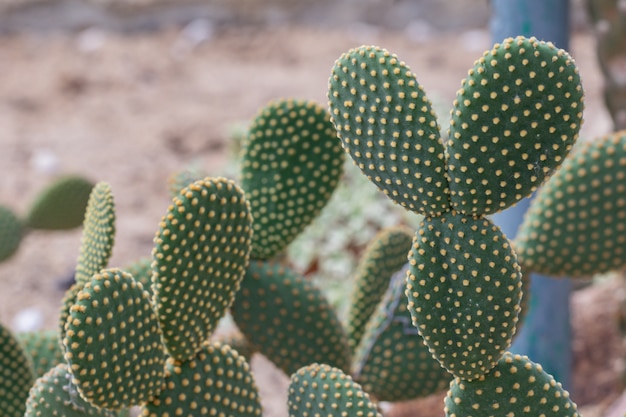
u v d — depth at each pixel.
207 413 0.97
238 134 2.73
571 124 0.85
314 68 3.70
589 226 1.14
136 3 4.04
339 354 1.15
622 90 1.59
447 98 3.26
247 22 4.06
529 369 0.90
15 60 3.75
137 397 0.93
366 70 0.87
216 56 3.81
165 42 3.92
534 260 1.16
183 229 0.94
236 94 3.47
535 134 0.85
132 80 3.59
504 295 0.87
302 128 1.13
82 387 0.89
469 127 0.85
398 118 0.87
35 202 1.61
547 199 1.15
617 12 1.53
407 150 0.87
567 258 1.16
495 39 1.36
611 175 1.14
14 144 3.08
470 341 0.88
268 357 1.15
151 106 3.38
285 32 4.00
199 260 0.95
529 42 0.84
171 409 0.95
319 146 1.14
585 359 1.88
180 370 0.96
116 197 2.76
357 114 0.88
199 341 0.97
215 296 0.97
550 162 0.86
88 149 3.06
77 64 3.71
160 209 2.71
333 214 2.30
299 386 0.97
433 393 1.16
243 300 1.13
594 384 1.82
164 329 0.95
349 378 0.97
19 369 1.08
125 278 0.90
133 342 0.91
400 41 3.89
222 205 0.95
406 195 0.88
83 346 0.88
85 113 3.32
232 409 0.98
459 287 0.87
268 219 1.14
